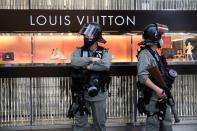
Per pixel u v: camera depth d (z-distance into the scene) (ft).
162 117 15.46
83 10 20.03
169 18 20.86
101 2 20.44
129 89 20.81
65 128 20.26
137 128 20.75
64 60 20.25
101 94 17.40
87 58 17.06
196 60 21.21
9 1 19.69
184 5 21.18
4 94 19.89
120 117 20.83
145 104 15.75
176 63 21.04
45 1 19.99
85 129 18.99
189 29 21.08
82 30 17.53
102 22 20.25
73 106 17.48
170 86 15.92
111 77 20.61
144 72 15.58
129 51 20.72
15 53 19.89
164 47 20.98
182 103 21.36
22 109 20.10
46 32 19.95
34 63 19.99
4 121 19.95
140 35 20.70
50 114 20.33
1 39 19.76
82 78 17.03
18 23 19.65
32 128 20.08
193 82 21.34
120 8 20.61
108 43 20.56
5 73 19.76
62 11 19.92
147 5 20.83
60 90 20.34
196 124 21.29
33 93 20.15
